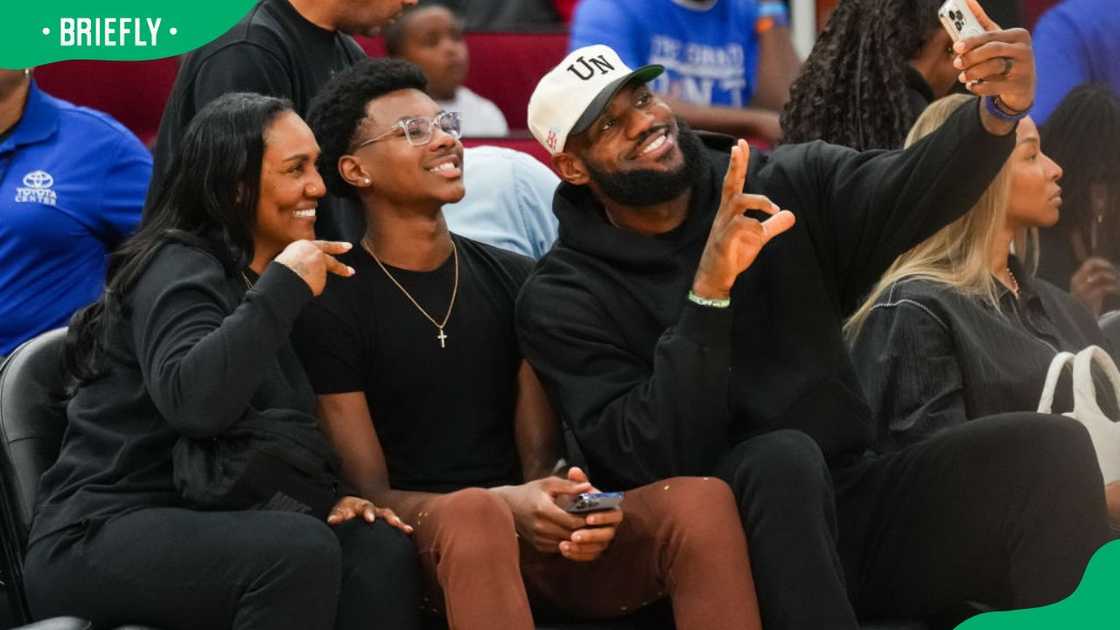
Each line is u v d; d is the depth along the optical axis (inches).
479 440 322.0
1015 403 328.5
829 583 279.1
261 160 300.7
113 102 495.8
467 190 369.7
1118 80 447.8
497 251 335.9
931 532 307.6
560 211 322.3
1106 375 339.6
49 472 302.4
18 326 390.0
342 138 320.5
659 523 287.0
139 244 303.7
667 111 312.7
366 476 310.8
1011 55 278.4
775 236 311.1
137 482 292.7
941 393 323.6
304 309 315.6
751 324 311.6
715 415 293.0
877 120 380.2
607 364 310.0
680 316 300.4
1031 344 334.6
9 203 389.4
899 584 312.7
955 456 304.3
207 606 278.4
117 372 298.2
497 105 527.8
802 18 534.3
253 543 276.4
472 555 280.1
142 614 283.0
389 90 321.1
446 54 495.2
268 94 349.1
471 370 321.7
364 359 317.4
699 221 316.2
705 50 464.4
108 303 299.9
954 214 300.0
